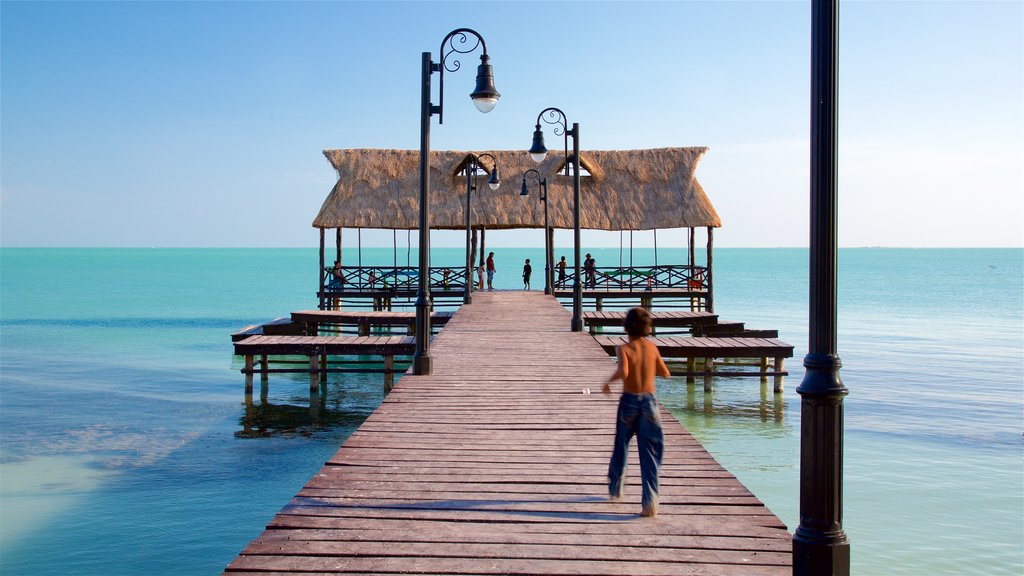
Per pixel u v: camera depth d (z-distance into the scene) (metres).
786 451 14.98
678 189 38.00
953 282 99.31
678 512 6.30
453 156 39.41
